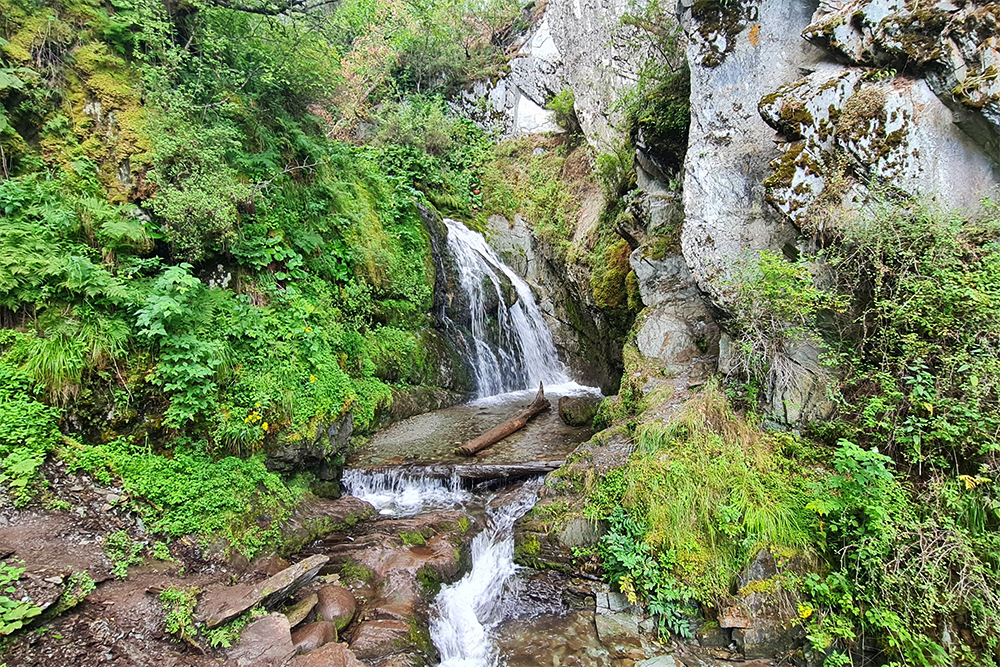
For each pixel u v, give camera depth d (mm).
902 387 4059
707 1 5605
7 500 3623
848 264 4383
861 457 3764
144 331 4422
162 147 5281
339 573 4676
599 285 9469
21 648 2898
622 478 4980
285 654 3498
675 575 4258
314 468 5957
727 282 5328
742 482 4406
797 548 3992
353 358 7582
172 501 4320
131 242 4922
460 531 5500
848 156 4422
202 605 3693
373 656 3842
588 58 11695
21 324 4145
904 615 3477
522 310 12141
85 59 5137
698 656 3977
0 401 3814
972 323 3699
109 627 3244
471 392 10062
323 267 7613
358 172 9680
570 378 11930
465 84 16797
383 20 13375
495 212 13828
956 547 3412
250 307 5828
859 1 4340
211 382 4875
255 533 4676
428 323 9898
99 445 4234
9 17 4762
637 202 8258
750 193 5367
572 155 13398
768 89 5266
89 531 3787
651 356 7176
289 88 7379
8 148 4520
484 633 4473
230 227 5730
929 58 3979
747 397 5199
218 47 6066
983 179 4047
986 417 3551
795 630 3838
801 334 4684
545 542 5020
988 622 3238
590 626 4414
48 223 4441
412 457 6891
